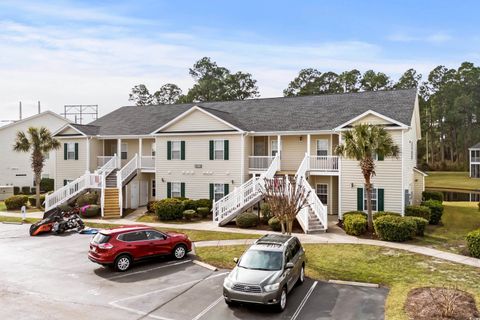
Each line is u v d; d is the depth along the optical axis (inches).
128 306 506.0
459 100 3161.9
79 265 701.3
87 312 485.7
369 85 3041.3
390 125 1015.0
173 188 1293.1
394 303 494.9
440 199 1321.4
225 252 762.8
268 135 1222.9
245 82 3211.1
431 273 613.9
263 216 1024.9
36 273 652.1
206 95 3117.6
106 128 1507.1
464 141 3253.0
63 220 1014.4
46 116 2010.3
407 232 810.8
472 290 534.0
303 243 807.7
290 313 479.8
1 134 1897.1
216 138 1230.3
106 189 1230.3
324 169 1120.8
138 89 3408.0
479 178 2571.4
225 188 1217.4
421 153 3257.9
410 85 3388.3
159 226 1032.2
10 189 1786.4
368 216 892.6
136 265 698.8
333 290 557.0
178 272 653.3
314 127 1164.5
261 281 481.4
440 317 439.8
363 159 880.3
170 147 1294.3
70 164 1472.7
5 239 930.7
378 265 661.3
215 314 479.8
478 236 699.4
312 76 3161.9
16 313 482.0
